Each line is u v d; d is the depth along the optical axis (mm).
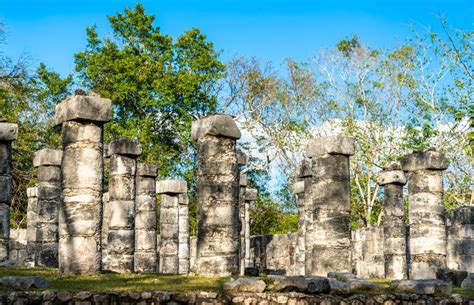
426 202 17781
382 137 33000
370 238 25812
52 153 21547
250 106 38781
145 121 35969
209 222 14680
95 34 37688
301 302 11758
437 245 17578
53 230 21312
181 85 35312
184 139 36219
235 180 15086
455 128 30562
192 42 37188
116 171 18172
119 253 17750
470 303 13391
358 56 34625
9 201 16719
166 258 24578
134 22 37250
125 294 10609
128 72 35562
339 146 16219
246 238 29234
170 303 10859
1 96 31859
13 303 9727
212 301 11133
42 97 35531
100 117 14188
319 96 36031
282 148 37188
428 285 13320
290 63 37531
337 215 16062
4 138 16422
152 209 21250
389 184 21422
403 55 33031
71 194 13945
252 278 12266
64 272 13688
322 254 15977
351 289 12742
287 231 38688
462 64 30031
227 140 15141
